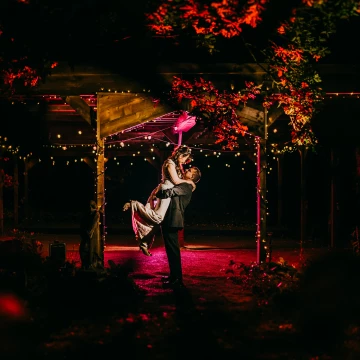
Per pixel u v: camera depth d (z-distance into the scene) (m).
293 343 6.47
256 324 7.29
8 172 22.56
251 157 18.08
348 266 7.41
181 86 10.12
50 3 8.31
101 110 10.38
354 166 16.28
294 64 9.45
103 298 8.68
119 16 8.83
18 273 8.70
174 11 7.91
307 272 7.72
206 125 10.13
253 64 10.29
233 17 7.80
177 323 7.31
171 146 17.72
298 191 22.48
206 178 26.70
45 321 7.38
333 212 15.43
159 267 12.02
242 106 10.41
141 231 10.41
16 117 15.06
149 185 27.02
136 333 6.85
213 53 10.40
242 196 26.55
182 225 10.09
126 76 10.39
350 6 7.66
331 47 10.35
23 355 6.02
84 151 19.06
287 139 16.56
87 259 9.68
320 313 6.90
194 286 9.94
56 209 26.42
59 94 10.45
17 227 20.14
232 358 5.93
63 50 9.09
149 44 10.08
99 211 9.98
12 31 8.62
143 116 10.38
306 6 7.89
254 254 14.18
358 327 6.59
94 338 6.64
